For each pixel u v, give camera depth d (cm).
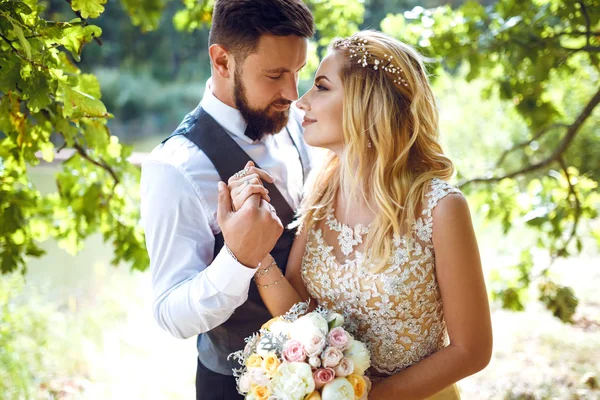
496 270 397
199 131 202
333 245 193
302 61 196
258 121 201
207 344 213
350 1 408
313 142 192
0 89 196
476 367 178
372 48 185
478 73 368
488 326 179
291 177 220
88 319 466
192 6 372
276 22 188
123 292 526
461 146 675
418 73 190
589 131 517
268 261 193
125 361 416
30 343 411
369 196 189
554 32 362
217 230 199
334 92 188
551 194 394
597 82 481
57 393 376
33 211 307
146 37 1555
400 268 180
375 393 181
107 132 271
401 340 185
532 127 384
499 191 407
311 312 192
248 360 172
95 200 314
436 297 186
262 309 204
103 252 648
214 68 202
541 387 372
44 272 576
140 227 325
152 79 1512
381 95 183
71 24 207
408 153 190
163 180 194
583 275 536
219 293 176
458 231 176
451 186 181
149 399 374
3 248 292
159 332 458
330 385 162
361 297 185
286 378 162
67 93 202
